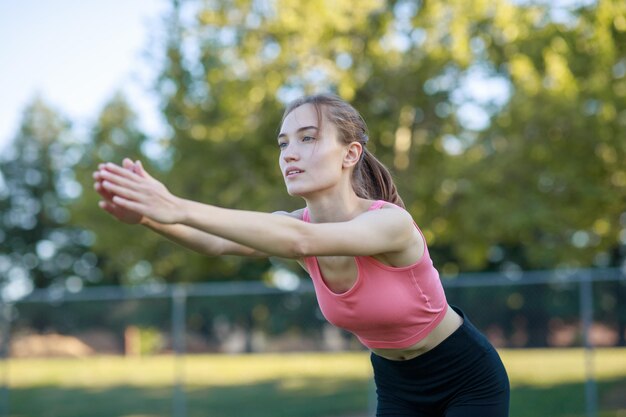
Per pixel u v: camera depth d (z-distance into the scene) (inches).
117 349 400.2
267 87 539.5
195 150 600.4
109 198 84.6
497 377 104.5
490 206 510.9
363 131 95.1
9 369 407.5
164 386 390.6
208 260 727.1
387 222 84.5
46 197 1461.6
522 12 536.7
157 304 399.5
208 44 569.6
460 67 533.3
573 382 336.5
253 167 601.3
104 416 385.1
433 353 102.1
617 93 471.2
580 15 493.0
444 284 352.2
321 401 365.1
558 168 515.8
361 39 553.3
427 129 577.3
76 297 408.8
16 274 1449.3
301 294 380.8
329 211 92.9
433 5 537.3
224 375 381.7
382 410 109.9
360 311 95.0
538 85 482.6
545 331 346.9
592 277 346.6
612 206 524.1
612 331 338.3
